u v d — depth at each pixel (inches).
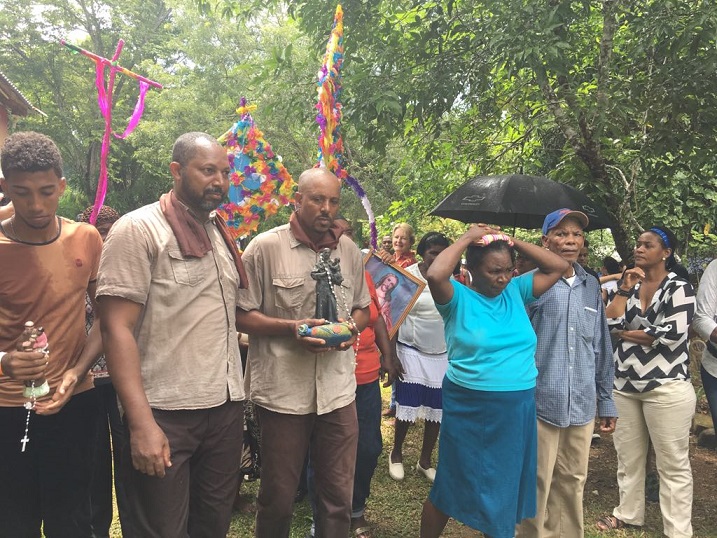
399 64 199.9
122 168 1074.1
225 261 90.3
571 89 192.4
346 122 195.5
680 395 136.6
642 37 167.9
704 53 173.2
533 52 160.1
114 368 78.4
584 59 220.4
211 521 91.7
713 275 142.3
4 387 89.5
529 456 108.6
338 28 131.2
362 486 138.4
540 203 156.3
